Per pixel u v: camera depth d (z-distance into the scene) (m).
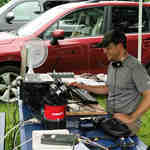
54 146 1.79
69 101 2.84
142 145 2.09
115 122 2.17
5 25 7.48
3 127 2.80
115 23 5.66
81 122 2.34
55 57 5.21
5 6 7.77
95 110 2.64
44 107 2.12
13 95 5.12
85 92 3.11
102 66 5.52
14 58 5.07
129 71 2.37
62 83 2.65
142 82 2.27
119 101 2.49
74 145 1.80
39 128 2.27
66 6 5.64
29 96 2.57
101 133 2.19
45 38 5.26
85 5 5.55
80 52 5.37
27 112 2.65
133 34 5.68
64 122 2.12
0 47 5.05
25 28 5.54
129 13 5.74
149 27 5.78
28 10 7.81
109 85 2.59
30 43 3.16
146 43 5.70
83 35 5.46
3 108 4.85
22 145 2.01
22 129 2.27
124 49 2.35
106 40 2.29
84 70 5.46
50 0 7.95
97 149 1.92
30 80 2.64
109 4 5.65
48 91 2.31
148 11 5.79
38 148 1.76
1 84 5.18
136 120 2.32
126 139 2.10
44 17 5.57
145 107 2.18
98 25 5.58
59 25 5.37
